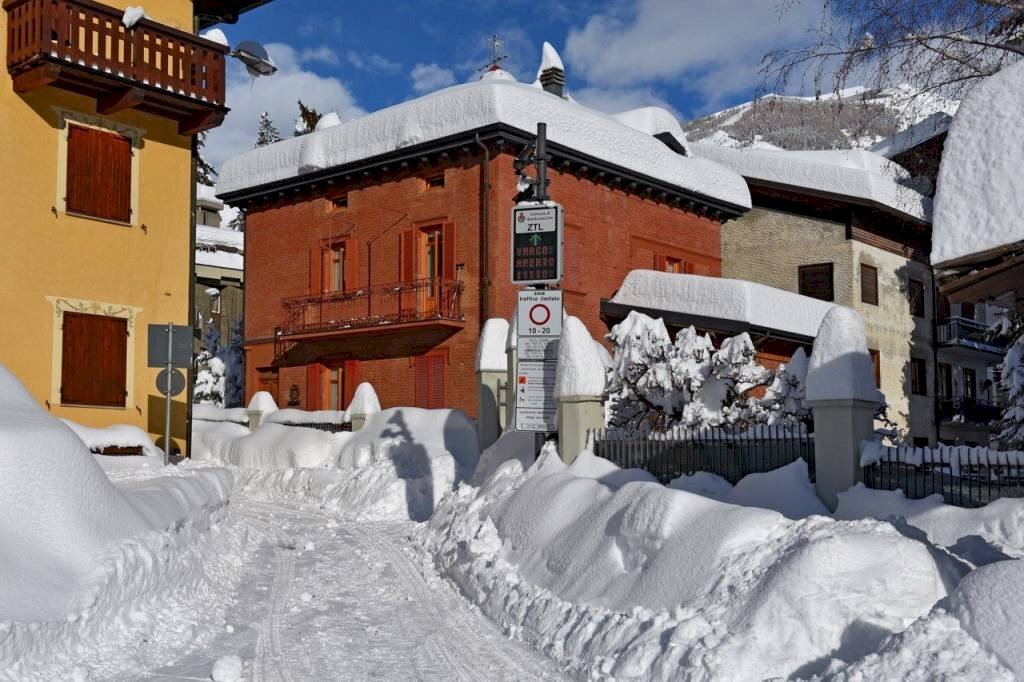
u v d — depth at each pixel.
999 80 6.60
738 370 16.02
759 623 6.07
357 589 10.67
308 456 22.05
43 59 16.12
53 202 17.19
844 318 10.52
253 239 29.42
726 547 7.04
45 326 17.00
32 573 6.76
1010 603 5.01
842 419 10.31
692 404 16.14
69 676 6.20
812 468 11.24
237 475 22.86
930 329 34.16
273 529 15.74
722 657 5.80
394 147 25.12
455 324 23.75
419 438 20.47
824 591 6.08
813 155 32.81
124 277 18.16
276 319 28.61
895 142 32.00
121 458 16.47
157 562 8.38
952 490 9.57
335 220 27.16
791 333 26.83
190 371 19.33
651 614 7.05
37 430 7.92
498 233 23.50
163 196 18.84
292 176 27.62
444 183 24.61
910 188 30.30
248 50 19.81
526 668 7.24
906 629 5.34
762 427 11.84
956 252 6.17
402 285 25.14
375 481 19.11
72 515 7.53
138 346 18.28
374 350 25.91
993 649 4.89
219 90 18.69
